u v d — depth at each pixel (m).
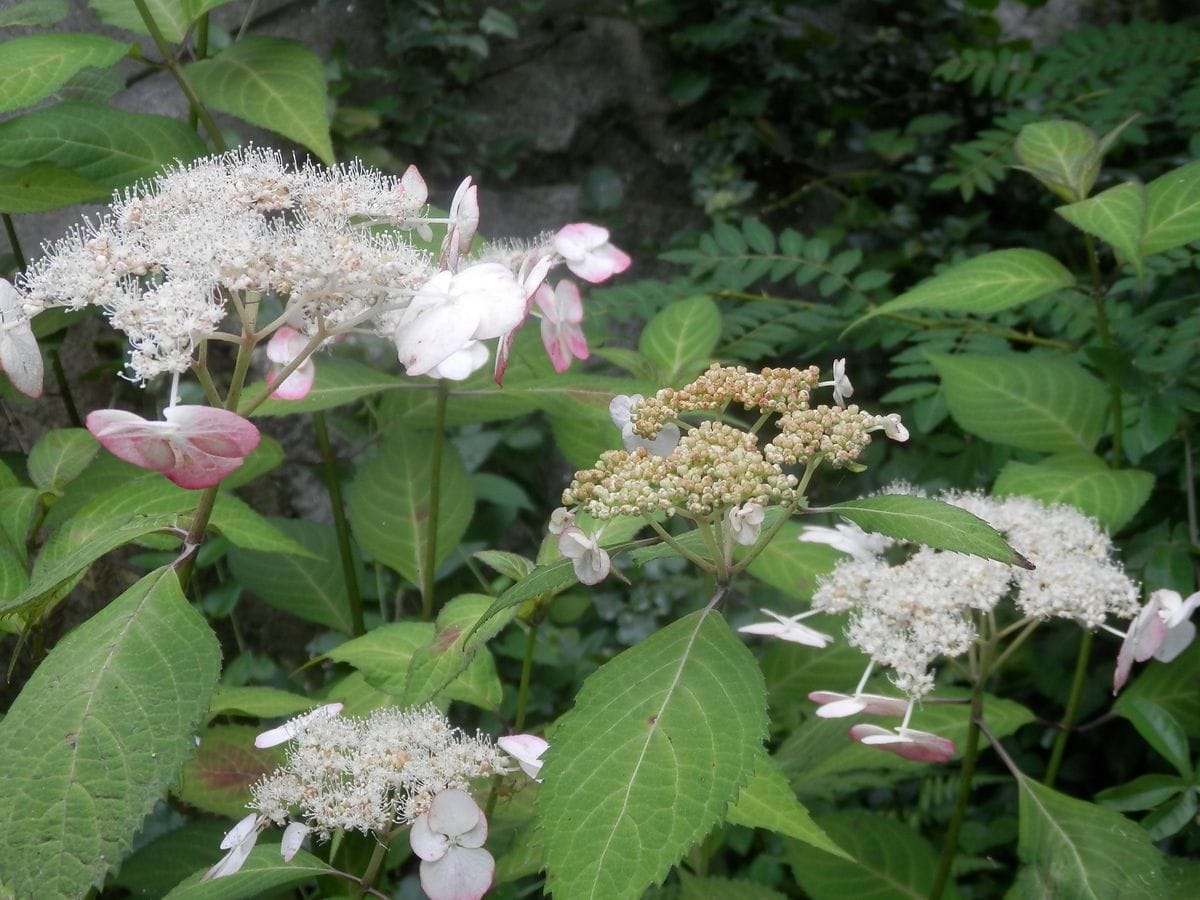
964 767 0.57
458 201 0.48
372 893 0.48
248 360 0.43
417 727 0.47
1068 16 1.54
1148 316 0.79
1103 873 0.51
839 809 0.86
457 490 0.72
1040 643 0.85
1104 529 0.61
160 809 0.72
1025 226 1.36
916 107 1.51
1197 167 0.57
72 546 0.52
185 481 0.39
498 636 0.94
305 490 1.03
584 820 0.37
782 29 1.49
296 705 0.56
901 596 0.52
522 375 0.70
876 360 1.17
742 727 0.38
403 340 0.42
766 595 0.89
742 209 1.42
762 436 1.16
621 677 0.40
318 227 0.45
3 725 0.39
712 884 0.59
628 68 1.40
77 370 0.89
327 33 1.18
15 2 0.85
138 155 0.62
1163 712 0.62
